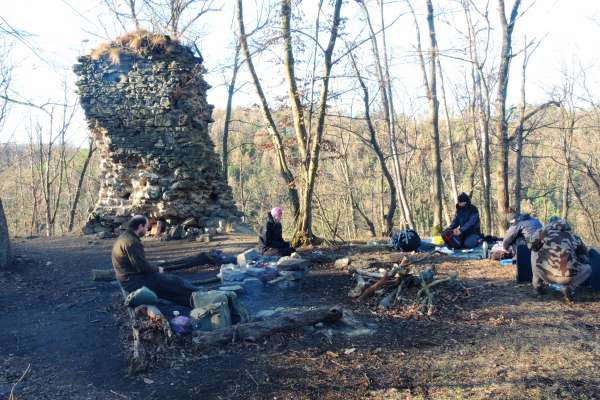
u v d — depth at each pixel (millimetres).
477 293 6586
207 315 5348
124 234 6004
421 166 30797
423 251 9578
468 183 28562
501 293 6566
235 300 5656
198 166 13008
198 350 4938
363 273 7059
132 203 12938
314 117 10781
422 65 18656
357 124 26047
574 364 4500
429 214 31891
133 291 5836
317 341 5137
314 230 17266
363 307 6164
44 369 4738
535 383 4156
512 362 4586
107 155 13109
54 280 8336
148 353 4777
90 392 4238
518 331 5309
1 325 6070
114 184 13039
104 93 12883
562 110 22844
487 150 17516
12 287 7895
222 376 4434
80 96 12883
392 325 5605
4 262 9047
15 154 30500
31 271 8930
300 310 5965
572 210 30609
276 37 10148
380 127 24922
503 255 8430
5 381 4469
